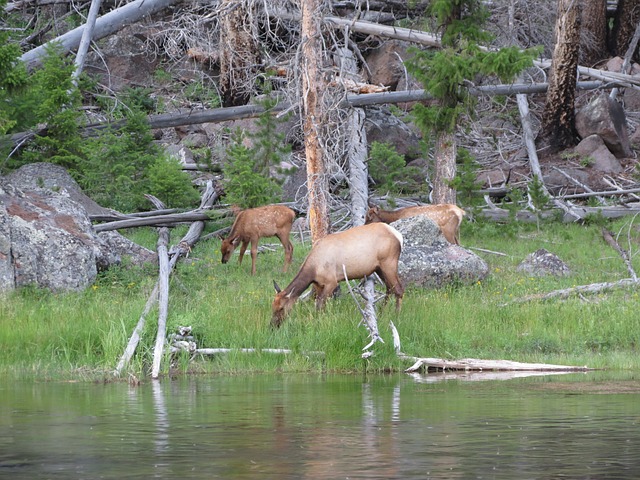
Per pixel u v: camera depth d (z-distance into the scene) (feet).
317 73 121.90
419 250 129.59
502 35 225.56
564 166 200.34
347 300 109.91
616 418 60.95
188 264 137.28
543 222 171.63
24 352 92.99
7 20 236.63
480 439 53.62
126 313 101.40
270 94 187.11
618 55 238.89
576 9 202.90
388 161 176.86
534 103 234.38
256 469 45.75
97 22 192.75
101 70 225.56
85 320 99.55
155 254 138.72
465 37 152.25
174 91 223.51
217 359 93.91
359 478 43.73
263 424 58.95
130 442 52.95
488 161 210.38
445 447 51.19
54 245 123.34
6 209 124.77
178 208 160.35
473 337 103.04
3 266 118.83
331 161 124.47
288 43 188.34
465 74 148.05
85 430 57.00
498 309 113.19
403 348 97.81
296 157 189.67
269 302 109.50
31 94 162.81
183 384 81.71
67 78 166.71
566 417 61.41
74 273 123.13
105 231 143.74
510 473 44.83
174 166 165.68
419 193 180.45
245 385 80.59
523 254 151.23
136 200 162.91
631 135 220.64
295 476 44.16
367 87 172.76
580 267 144.46
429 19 169.27
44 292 119.65
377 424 58.90
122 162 165.58
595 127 205.67
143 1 195.21
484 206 175.83
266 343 96.68
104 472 45.21
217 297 113.60
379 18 226.58
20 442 53.11
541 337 103.81
